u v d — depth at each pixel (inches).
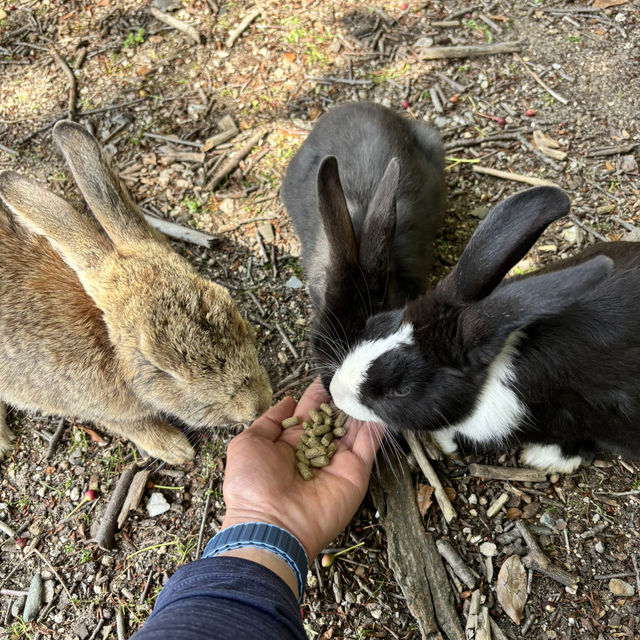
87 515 17.7
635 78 24.5
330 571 16.5
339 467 15.9
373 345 14.5
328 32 26.9
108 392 15.7
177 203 23.0
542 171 22.8
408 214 19.1
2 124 25.1
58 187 23.2
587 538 16.6
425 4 27.5
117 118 25.0
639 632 15.3
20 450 18.8
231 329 14.3
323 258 18.4
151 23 27.7
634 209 21.7
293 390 19.5
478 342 12.8
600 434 16.2
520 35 26.2
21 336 15.3
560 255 21.0
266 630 9.7
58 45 27.3
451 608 15.7
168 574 16.7
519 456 18.0
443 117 24.4
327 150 20.5
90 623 16.2
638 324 14.3
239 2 28.0
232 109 25.2
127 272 14.4
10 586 16.8
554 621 15.5
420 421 14.8
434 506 17.2
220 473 18.1
